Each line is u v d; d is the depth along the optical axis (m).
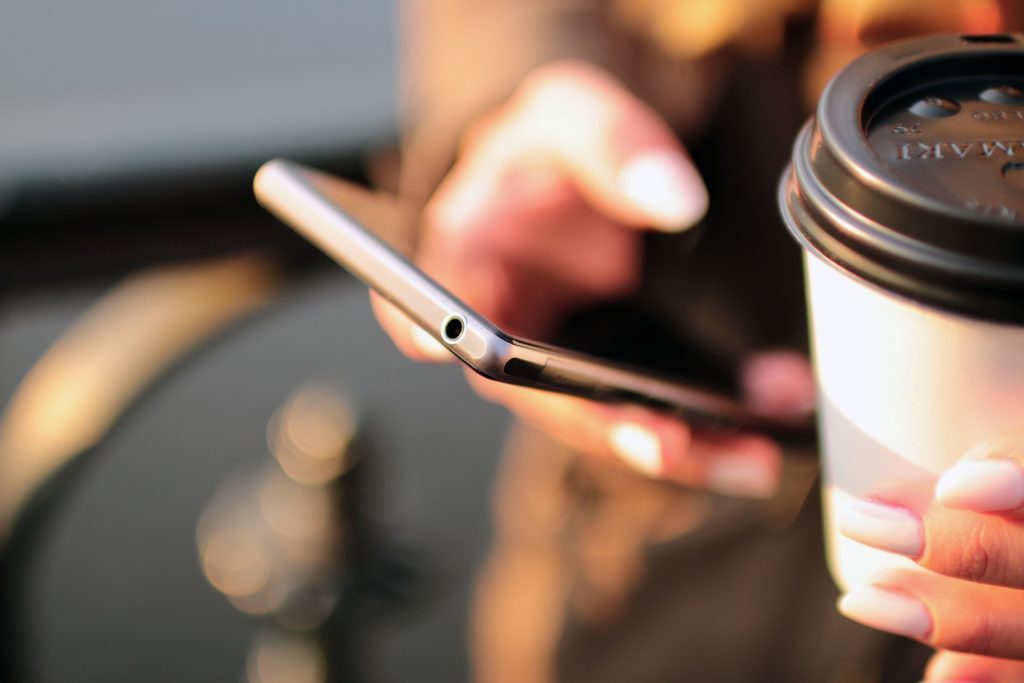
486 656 0.70
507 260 0.50
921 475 0.34
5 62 1.39
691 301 0.54
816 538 0.56
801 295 0.55
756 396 0.51
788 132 0.55
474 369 0.33
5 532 0.59
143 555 0.98
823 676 0.57
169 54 1.39
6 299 0.56
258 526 0.65
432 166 0.55
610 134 0.49
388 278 0.34
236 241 0.57
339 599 0.63
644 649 0.61
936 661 0.38
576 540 0.60
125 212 0.55
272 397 1.12
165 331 0.58
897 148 0.32
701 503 0.57
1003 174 0.31
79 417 0.58
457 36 0.58
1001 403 0.32
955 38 0.34
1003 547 0.33
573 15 0.56
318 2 1.50
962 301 0.30
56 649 0.91
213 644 0.91
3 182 0.54
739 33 0.53
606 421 0.42
